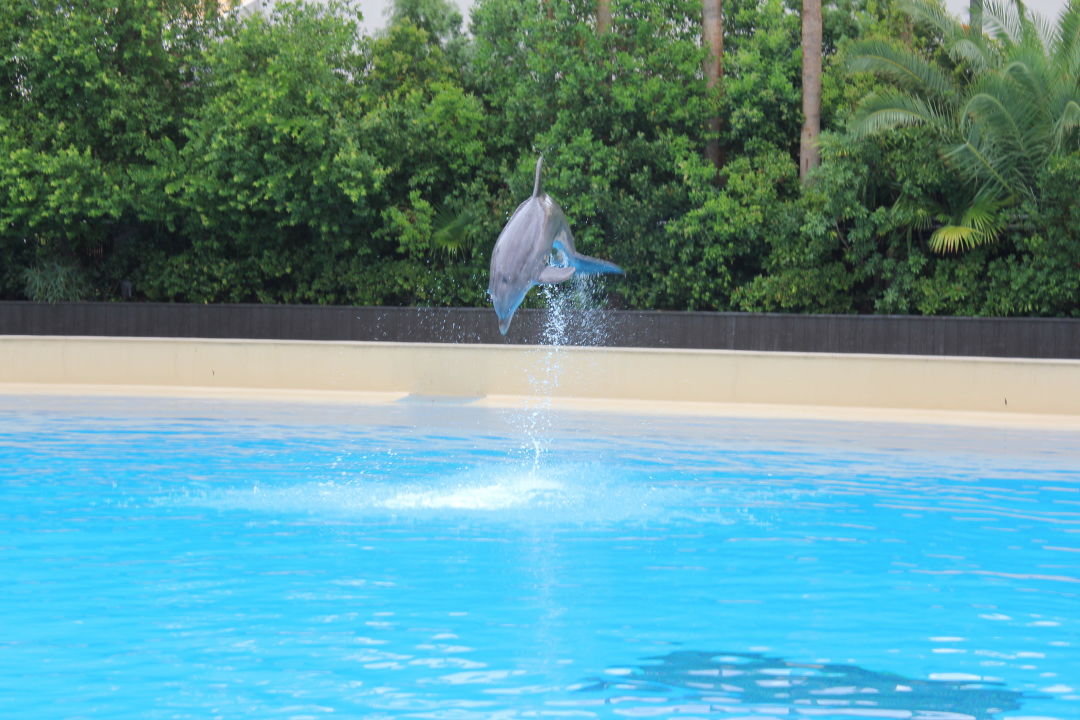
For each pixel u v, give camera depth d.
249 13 47.25
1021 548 14.36
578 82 40.28
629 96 40.03
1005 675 9.64
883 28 42.09
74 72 41.47
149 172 41.97
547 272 14.72
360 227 42.94
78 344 30.08
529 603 11.72
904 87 38.72
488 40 44.44
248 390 29.11
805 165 40.00
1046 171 35.28
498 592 12.11
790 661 9.97
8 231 42.66
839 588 12.41
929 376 26.34
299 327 42.03
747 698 9.05
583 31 40.94
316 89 40.72
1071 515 16.30
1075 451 21.66
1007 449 21.81
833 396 26.78
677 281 40.31
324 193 40.81
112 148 43.84
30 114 42.88
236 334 42.56
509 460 20.52
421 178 41.91
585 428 23.98
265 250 43.47
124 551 13.90
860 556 13.88
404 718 8.59
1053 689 9.31
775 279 38.78
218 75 42.84
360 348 29.06
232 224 43.53
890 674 9.64
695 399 27.45
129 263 45.59
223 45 42.44
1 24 42.00
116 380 29.98
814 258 38.44
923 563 13.55
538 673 9.60
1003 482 18.73
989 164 36.06
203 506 16.56
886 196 39.47
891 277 38.16
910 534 15.07
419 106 42.75
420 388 28.81
